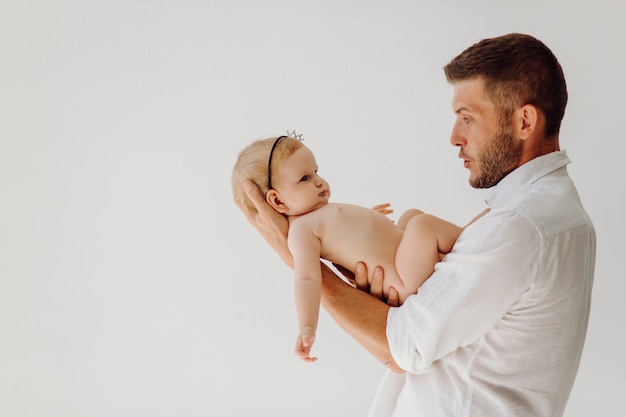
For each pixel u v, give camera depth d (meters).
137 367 4.45
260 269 4.38
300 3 4.15
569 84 3.80
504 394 1.52
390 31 4.07
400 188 4.05
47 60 4.40
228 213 4.37
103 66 4.37
